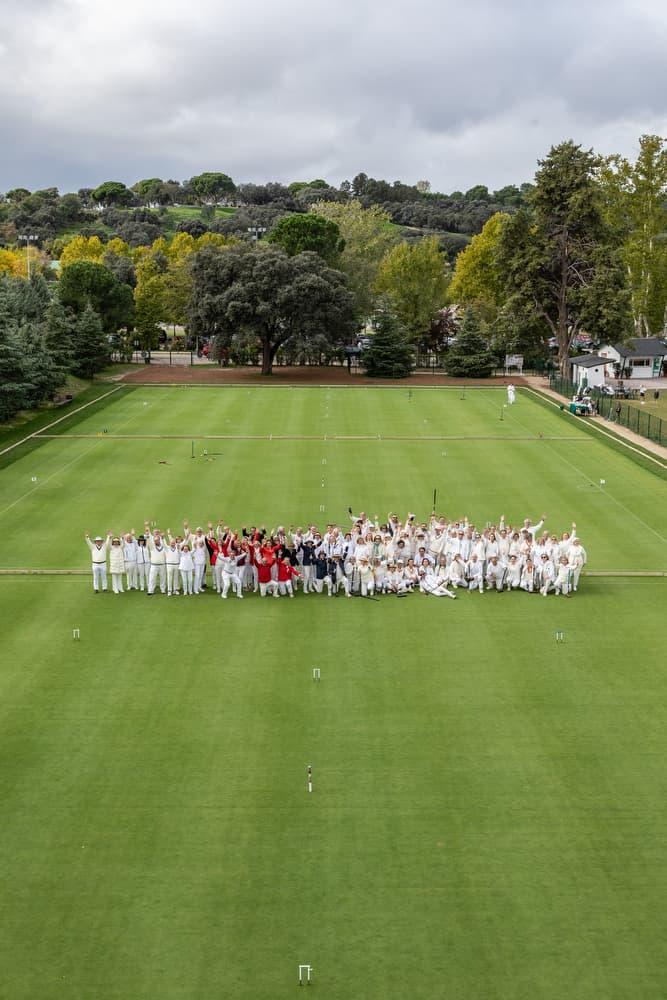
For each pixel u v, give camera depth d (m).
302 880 19.00
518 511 46.81
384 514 45.69
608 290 90.75
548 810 21.38
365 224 134.88
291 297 94.12
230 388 89.56
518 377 103.12
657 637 31.27
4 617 32.56
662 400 86.69
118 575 35.06
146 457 57.94
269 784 22.30
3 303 73.12
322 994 16.17
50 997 16.09
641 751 23.89
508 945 17.34
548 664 29.03
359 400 82.75
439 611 33.62
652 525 44.75
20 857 19.64
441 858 19.70
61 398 79.06
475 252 130.12
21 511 45.91
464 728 24.97
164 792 21.94
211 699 26.47
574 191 94.06
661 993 16.27
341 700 26.48
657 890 18.80
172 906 18.25
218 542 35.22
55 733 24.55
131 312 113.31
